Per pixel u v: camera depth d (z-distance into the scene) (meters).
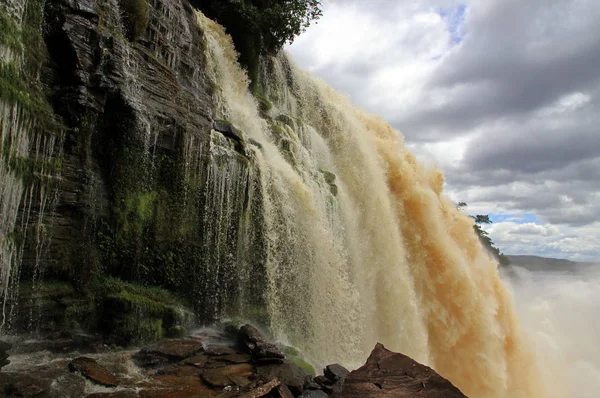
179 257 10.45
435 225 21.05
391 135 24.69
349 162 19.91
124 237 9.47
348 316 15.00
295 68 22.08
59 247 8.36
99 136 9.20
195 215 10.83
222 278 11.34
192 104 11.34
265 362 8.44
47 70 8.45
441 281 20.41
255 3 19.17
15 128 7.34
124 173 9.44
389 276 17.92
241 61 17.91
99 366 7.43
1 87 7.00
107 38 9.21
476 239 24.38
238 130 12.71
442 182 24.20
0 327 7.45
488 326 20.55
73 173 8.60
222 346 9.38
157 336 9.30
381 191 19.88
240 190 11.84
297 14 19.17
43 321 7.98
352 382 6.37
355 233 17.38
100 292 8.97
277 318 12.45
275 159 13.88
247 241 11.96
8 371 6.78
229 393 7.01
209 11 18.08
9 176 7.28
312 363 11.38
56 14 8.56
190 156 10.75
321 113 21.31
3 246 7.29
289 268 13.03
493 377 19.77
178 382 7.38
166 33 11.89
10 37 7.35
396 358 6.94
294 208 13.40
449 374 19.41
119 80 9.19
